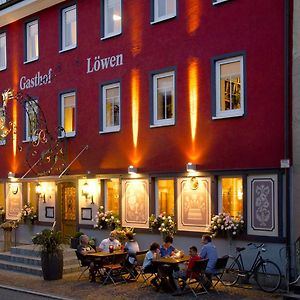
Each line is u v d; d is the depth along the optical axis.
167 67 17.75
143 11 18.62
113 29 19.89
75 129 21.03
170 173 17.42
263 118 15.21
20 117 23.72
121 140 19.20
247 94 15.59
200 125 16.72
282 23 14.93
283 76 14.83
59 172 21.50
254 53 15.49
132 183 18.66
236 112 15.91
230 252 15.64
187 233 16.77
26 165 23.27
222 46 16.27
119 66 19.39
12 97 22.78
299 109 14.45
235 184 15.87
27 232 23.05
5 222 23.33
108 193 19.78
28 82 23.28
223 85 16.31
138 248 16.55
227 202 16.03
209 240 14.52
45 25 22.53
